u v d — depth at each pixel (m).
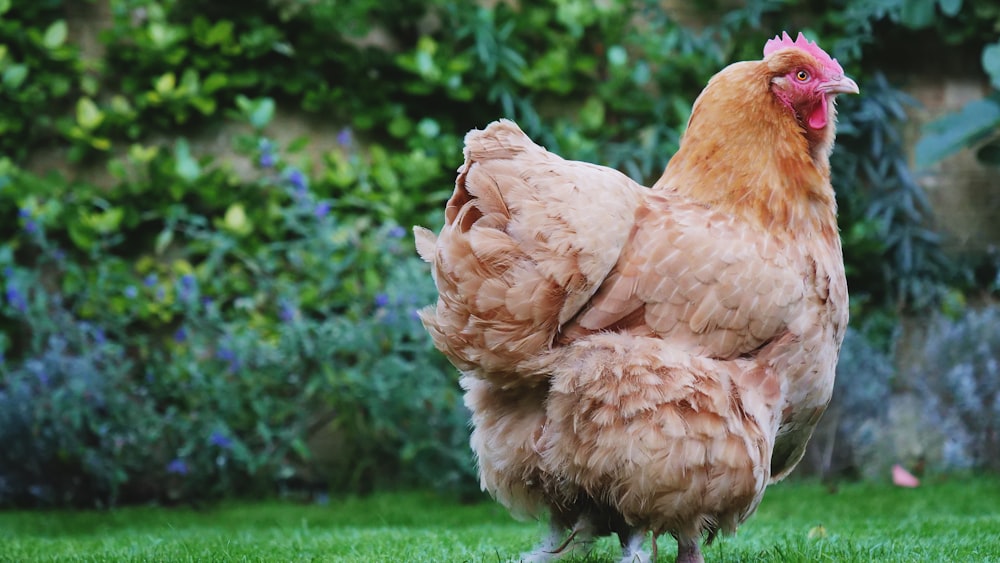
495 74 9.16
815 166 4.57
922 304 9.30
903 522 6.36
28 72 8.65
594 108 9.23
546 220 4.00
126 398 7.78
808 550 4.96
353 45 9.00
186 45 8.88
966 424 8.77
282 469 8.26
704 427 4.00
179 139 8.70
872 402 8.49
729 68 4.62
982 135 7.32
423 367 7.86
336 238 8.34
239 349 7.79
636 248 4.18
